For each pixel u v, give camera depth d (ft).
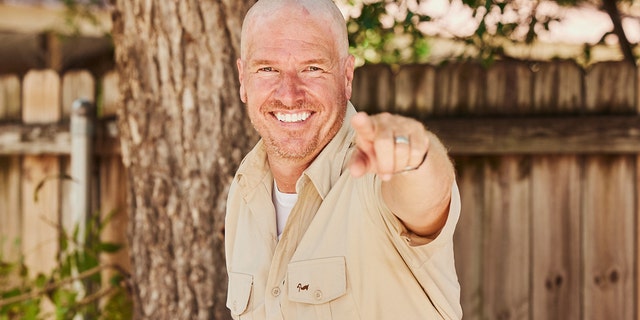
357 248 5.95
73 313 13.67
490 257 13.24
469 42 13.30
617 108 12.89
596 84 12.93
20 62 25.44
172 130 10.77
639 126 12.67
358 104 13.32
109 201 14.75
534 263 13.16
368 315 6.00
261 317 6.70
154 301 10.97
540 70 13.02
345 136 6.51
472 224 13.25
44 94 15.12
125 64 11.01
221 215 10.69
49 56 25.71
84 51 25.73
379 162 4.38
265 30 6.34
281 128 6.41
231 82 10.66
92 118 14.62
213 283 10.75
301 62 6.30
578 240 13.10
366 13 13.03
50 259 15.19
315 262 6.12
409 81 13.21
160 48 10.72
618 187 13.00
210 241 10.73
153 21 10.71
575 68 12.96
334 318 6.08
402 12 13.01
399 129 4.45
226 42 10.61
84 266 13.71
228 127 10.66
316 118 6.37
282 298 6.24
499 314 13.23
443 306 5.87
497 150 12.99
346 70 6.74
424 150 4.50
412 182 4.91
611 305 13.04
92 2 21.29
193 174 10.71
